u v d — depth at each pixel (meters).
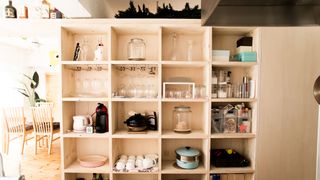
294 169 1.89
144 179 2.22
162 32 2.07
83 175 2.20
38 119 4.02
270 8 0.82
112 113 1.93
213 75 2.02
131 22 1.88
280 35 1.86
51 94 6.10
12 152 4.14
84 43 2.14
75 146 2.16
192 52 2.17
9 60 5.38
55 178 3.02
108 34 1.91
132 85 2.16
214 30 1.98
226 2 0.76
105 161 2.06
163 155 2.19
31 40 4.83
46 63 6.02
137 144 2.20
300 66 1.87
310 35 1.87
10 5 1.89
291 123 1.88
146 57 2.16
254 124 1.93
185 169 1.94
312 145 1.88
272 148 1.88
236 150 2.19
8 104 5.33
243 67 2.14
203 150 2.08
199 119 2.19
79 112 2.18
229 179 1.93
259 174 1.89
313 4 0.83
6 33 2.26
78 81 2.17
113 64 1.95
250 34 2.03
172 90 2.12
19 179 1.70
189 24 1.87
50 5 1.95
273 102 1.88
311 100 1.88
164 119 2.18
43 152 4.17
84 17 2.00
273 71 1.87
